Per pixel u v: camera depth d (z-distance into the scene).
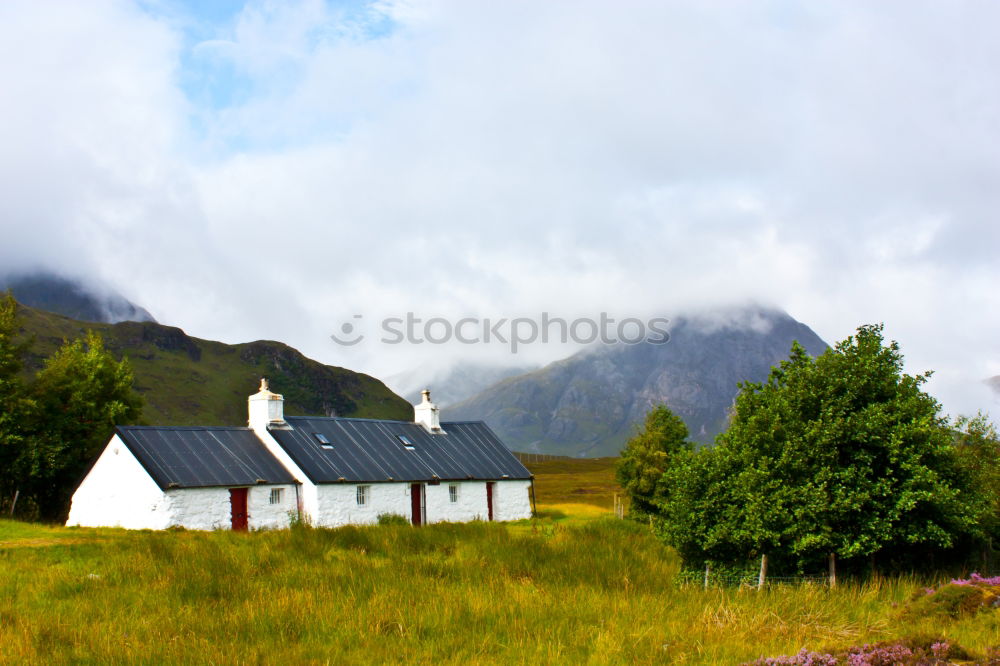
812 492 20.81
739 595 19.33
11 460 44.31
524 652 14.34
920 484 20.77
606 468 187.88
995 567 24.62
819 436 21.50
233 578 19.84
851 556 20.64
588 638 15.41
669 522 23.78
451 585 20.22
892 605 17.50
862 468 21.28
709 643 14.83
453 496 50.69
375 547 27.28
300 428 47.28
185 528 38.41
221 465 41.56
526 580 21.48
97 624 15.92
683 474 23.67
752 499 21.41
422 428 55.44
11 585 19.89
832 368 22.98
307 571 21.14
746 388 24.86
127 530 36.47
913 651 12.91
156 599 18.00
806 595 17.92
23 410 43.66
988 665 12.10
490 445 57.50
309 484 43.19
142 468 38.84
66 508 47.56
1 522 36.03
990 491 24.81
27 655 13.91
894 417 21.61
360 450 48.25
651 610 17.86
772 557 22.09
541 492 102.81
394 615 16.66
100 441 46.53
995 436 29.45
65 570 21.77
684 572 23.38
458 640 15.17
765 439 22.52
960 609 16.12
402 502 47.44
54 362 48.31
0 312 46.41
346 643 15.04
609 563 24.17
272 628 15.84
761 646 14.61
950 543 20.64
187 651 14.10
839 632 15.48
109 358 50.19
